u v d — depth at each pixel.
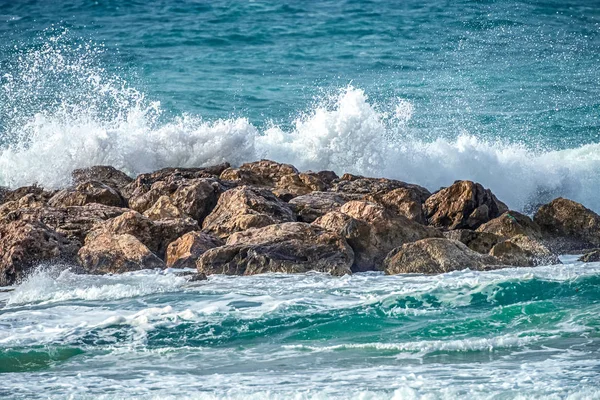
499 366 29.80
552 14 136.12
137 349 33.28
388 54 114.56
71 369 31.00
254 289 41.34
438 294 39.16
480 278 41.75
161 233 49.25
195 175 60.62
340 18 133.88
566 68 108.50
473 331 34.53
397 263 45.38
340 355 31.97
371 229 47.72
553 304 37.56
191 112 88.19
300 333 34.84
